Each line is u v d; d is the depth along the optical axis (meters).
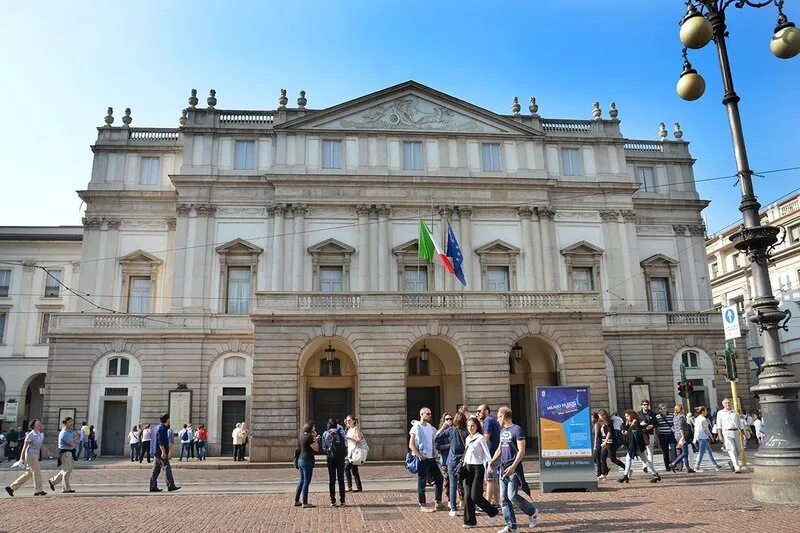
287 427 31.31
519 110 45.81
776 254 51.47
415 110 44.59
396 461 30.78
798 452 13.99
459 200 43.19
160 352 40.03
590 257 43.94
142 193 43.19
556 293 34.25
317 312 32.41
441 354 39.09
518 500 13.09
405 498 18.55
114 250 42.59
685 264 46.59
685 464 22.73
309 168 42.78
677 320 43.94
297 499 17.28
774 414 14.32
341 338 32.44
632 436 20.70
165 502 18.30
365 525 14.23
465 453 13.88
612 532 12.42
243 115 44.22
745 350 44.81
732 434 22.11
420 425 16.48
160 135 45.38
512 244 43.12
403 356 32.50
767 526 12.03
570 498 17.41
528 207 43.66
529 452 35.78
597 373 33.34
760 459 14.40
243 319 40.72
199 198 42.34
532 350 38.78
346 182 42.50
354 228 42.31
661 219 47.09
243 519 15.26
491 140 44.59
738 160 15.27
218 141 43.41
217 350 40.28
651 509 14.85
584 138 45.88
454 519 14.73
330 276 41.75
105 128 44.69
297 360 32.03
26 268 53.31
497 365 32.91
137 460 35.97
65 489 20.73
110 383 39.69
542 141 45.00
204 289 41.09
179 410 39.09
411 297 33.53
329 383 39.38
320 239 41.94
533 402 38.94
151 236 43.03
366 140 43.59
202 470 29.84
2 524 14.76
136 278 42.69
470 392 32.53
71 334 39.81
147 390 39.47
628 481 20.55
